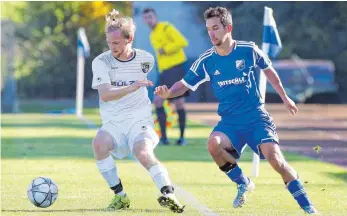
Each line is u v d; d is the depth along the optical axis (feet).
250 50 61.31
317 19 369.71
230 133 61.77
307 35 368.48
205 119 212.23
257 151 61.36
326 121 206.08
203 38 317.83
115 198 63.72
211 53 62.23
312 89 324.80
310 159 109.09
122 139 62.39
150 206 65.16
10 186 77.82
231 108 61.87
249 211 62.54
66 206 65.00
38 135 150.41
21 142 134.21
